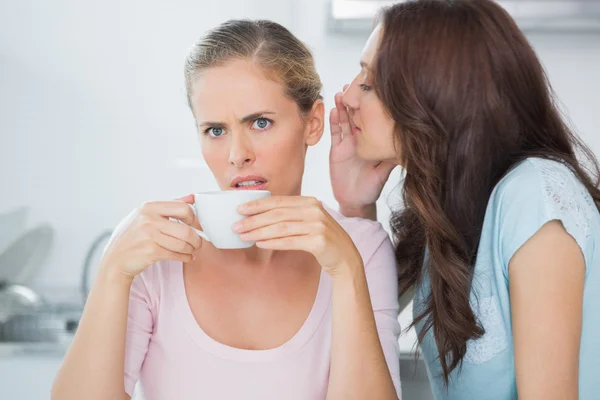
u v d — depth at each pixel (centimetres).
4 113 261
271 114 105
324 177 253
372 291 117
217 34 106
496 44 109
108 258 96
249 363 103
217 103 104
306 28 250
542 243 101
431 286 116
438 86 109
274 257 109
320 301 109
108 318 96
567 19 231
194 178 260
